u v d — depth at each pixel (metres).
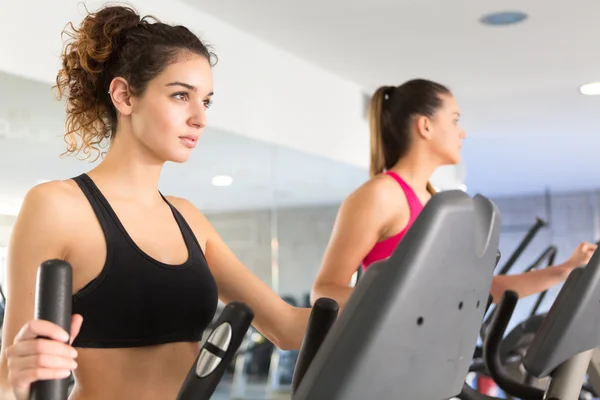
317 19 4.10
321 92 5.03
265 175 4.43
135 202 1.47
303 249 4.74
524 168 9.29
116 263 1.39
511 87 5.60
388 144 2.67
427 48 4.64
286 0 3.81
